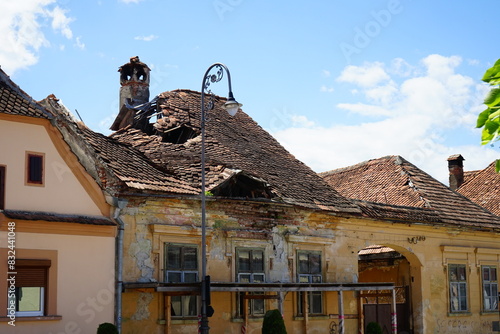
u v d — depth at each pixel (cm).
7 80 1667
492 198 3484
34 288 1561
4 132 1565
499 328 2788
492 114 685
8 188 1552
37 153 1608
